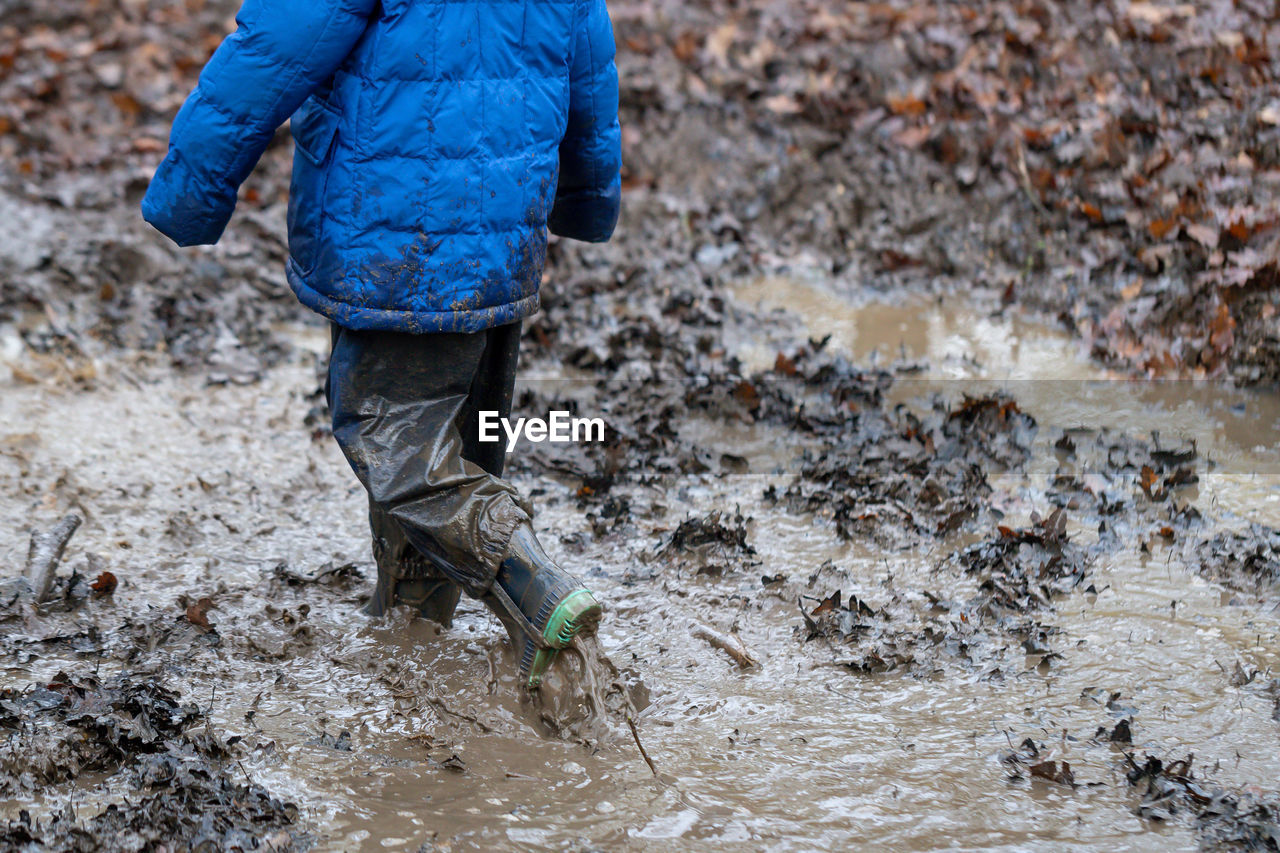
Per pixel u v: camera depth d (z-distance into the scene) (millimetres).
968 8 7527
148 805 2621
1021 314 5699
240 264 6113
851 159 6766
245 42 2604
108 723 2852
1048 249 5988
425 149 2641
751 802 2693
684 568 3752
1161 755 2846
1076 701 3066
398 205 2664
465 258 2721
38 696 2994
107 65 8125
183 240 2879
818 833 2590
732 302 5895
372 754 2861
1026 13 7258
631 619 3463
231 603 3527
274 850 2518
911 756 2857
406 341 2820
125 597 3551
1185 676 3158
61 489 4207
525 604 2773
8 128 7359
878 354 5336
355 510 4141
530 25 2688
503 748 2881
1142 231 5781
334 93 2688
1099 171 6207
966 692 3115
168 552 3832
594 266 6191
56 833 2553
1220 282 5219
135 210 6625
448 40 2596
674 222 6586
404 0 2557
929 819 2635
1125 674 3172
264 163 7074
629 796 2709
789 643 3350
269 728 2953
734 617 3479
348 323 2742
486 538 2781
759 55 7680
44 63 8148
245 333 5570
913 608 3506
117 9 8875
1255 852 2520
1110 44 6859
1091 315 5531
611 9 8141
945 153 6605
